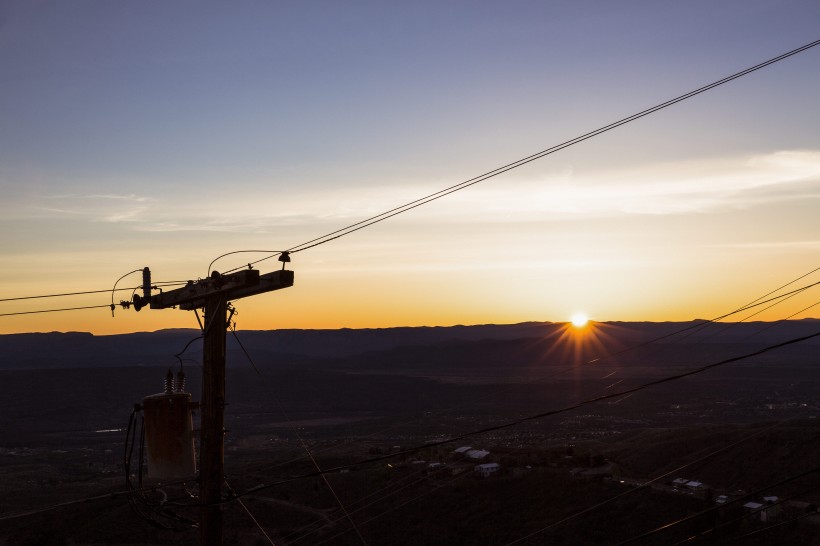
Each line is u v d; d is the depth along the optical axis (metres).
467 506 57.56
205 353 15.50
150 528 56.91
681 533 48.38
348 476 70.69
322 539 54.28
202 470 15.20
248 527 58.28
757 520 48.38
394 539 53.28
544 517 53.25
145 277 18.09
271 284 14.97
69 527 60.00
